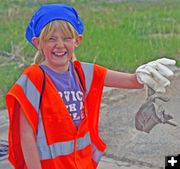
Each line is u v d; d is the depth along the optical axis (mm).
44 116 3289
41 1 18938
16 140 3322
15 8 17500
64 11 3293
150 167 6113
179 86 8648
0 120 7621
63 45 3299
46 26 3273
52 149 3311
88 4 18797
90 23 14938
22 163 3365
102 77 3539
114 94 8586
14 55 11672
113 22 15180
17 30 14055
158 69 3408
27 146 3252
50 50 3305
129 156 6379
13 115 3291
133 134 6969
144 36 13469
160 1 19172
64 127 3328
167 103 8047
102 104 8148
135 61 11000
